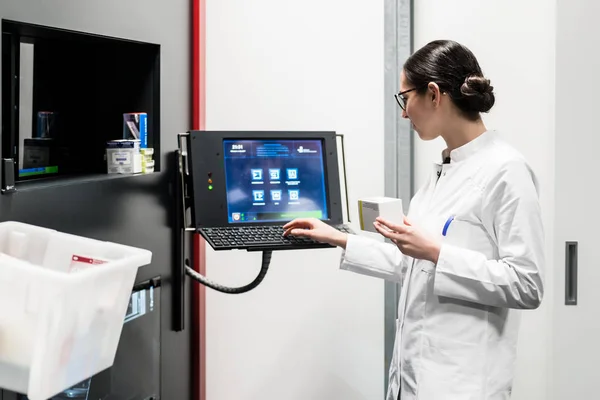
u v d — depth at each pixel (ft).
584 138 7.04
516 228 4.92
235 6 7.53
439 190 5.40
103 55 6.31
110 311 4.35
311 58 7.64
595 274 7.11
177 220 6.56
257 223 5.90
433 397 5.21
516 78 7.35
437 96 5.10
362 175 7.79
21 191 4.64
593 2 6.95
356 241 5.86
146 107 6.26
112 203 5.61
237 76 7.58
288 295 7.86
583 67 7.00
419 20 7.68
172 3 6.37
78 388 5.57
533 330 7.47
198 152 5.84
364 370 7.97
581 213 7.09
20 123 5.34
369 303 7.89
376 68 7.65
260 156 6.03
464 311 5.17
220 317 7.74
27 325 3.89
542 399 7.52
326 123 7.72
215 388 7.82
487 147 5.27
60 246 4.64
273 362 7.93
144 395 6.31
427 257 5.06
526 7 7.26
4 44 4.98
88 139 6.35
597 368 7.17
